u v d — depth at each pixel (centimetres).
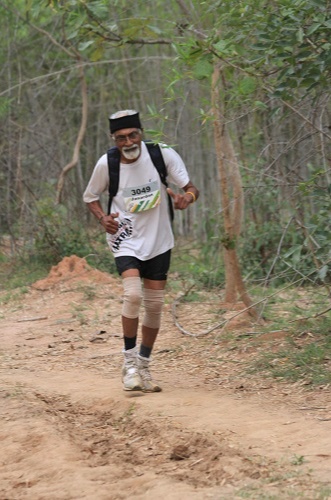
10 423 859
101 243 2269
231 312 1412
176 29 1465
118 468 715
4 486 691
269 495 612
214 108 1179
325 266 1046
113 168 941
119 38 1415
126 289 938
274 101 1255
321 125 1087
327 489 618
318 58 955
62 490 661
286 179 1273
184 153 2584
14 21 2572
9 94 2502
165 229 961
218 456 716
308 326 1214
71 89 2858
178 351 1196
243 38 1028
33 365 1192
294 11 945
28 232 2238
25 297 1825
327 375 971
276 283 1712
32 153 2670
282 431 775
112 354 1238
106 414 896
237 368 1075
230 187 1769
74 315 1573
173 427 808
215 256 1972
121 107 2830
